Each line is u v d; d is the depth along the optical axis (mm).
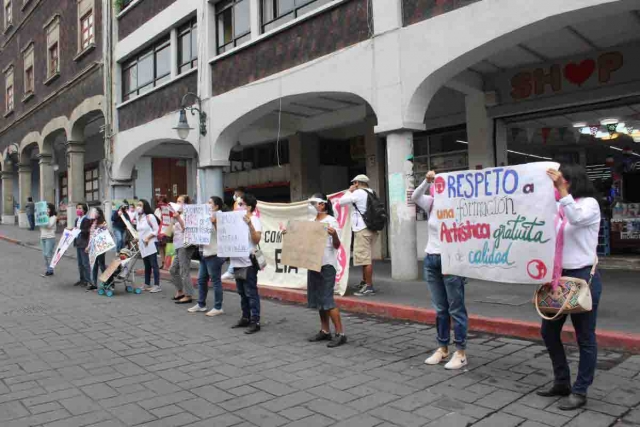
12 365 5562
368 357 5684
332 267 6246
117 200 17906
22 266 14555
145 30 16953
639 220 10492
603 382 4594
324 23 10688
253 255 6957
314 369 5309
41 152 24953
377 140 13484
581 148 11719
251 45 12531
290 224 6445
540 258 4230
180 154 21750
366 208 8547
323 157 16156
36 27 25672
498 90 10547
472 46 8188
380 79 9484
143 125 17016
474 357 5527
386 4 9383
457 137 11938
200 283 8398
